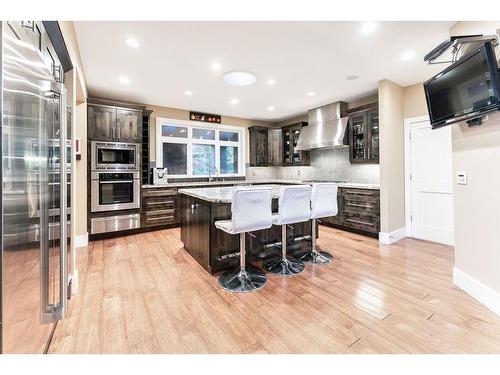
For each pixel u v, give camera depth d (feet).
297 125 19.83
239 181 20.07
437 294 7.45
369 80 12.53
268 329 5.89
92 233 13.30
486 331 5.74
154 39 8.57
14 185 3.21
